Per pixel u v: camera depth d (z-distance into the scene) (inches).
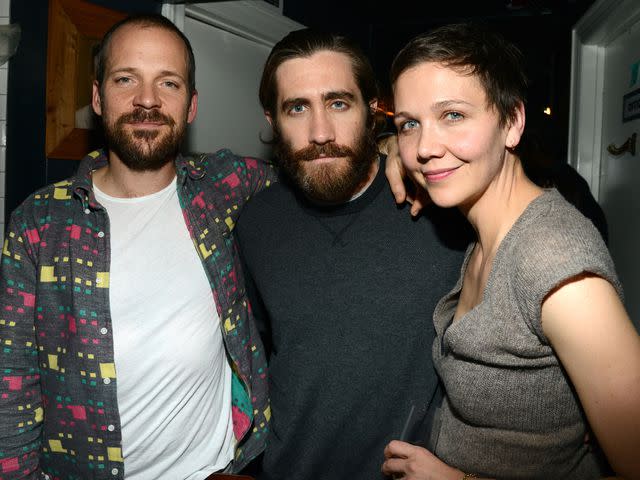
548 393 37.2
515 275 35.1
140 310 53.7
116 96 54.8
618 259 106.6
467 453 41.8
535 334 35.0
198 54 109.3
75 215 54.3
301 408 53.7
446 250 52.5
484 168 37.9
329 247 55.0
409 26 170.7
